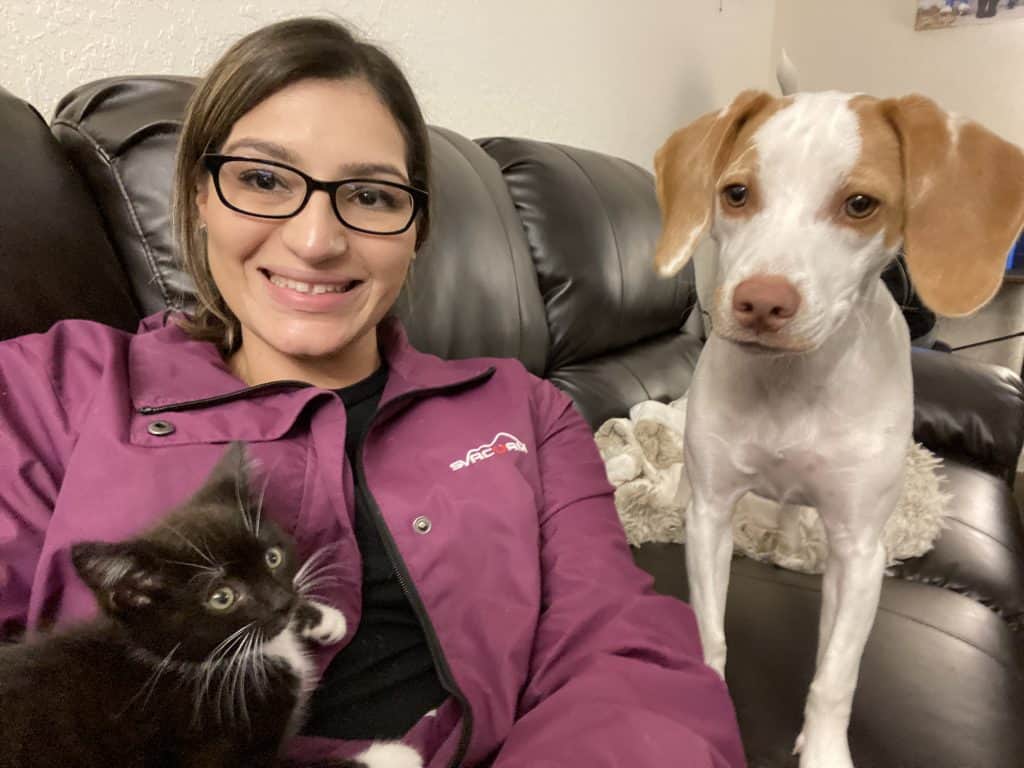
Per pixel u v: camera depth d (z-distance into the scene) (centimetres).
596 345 171
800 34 346
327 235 74
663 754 60
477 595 77
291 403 77
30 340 74
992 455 175
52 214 83
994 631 115
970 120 80
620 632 78
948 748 86
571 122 226
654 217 189
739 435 97
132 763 51
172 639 57
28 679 50
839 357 89
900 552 135
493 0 186
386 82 81
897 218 80
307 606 68
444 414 89
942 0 302
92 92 96
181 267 94
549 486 95
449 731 71
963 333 313
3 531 65
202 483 69
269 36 78
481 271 136
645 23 253
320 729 69
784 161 78
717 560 102
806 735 86
